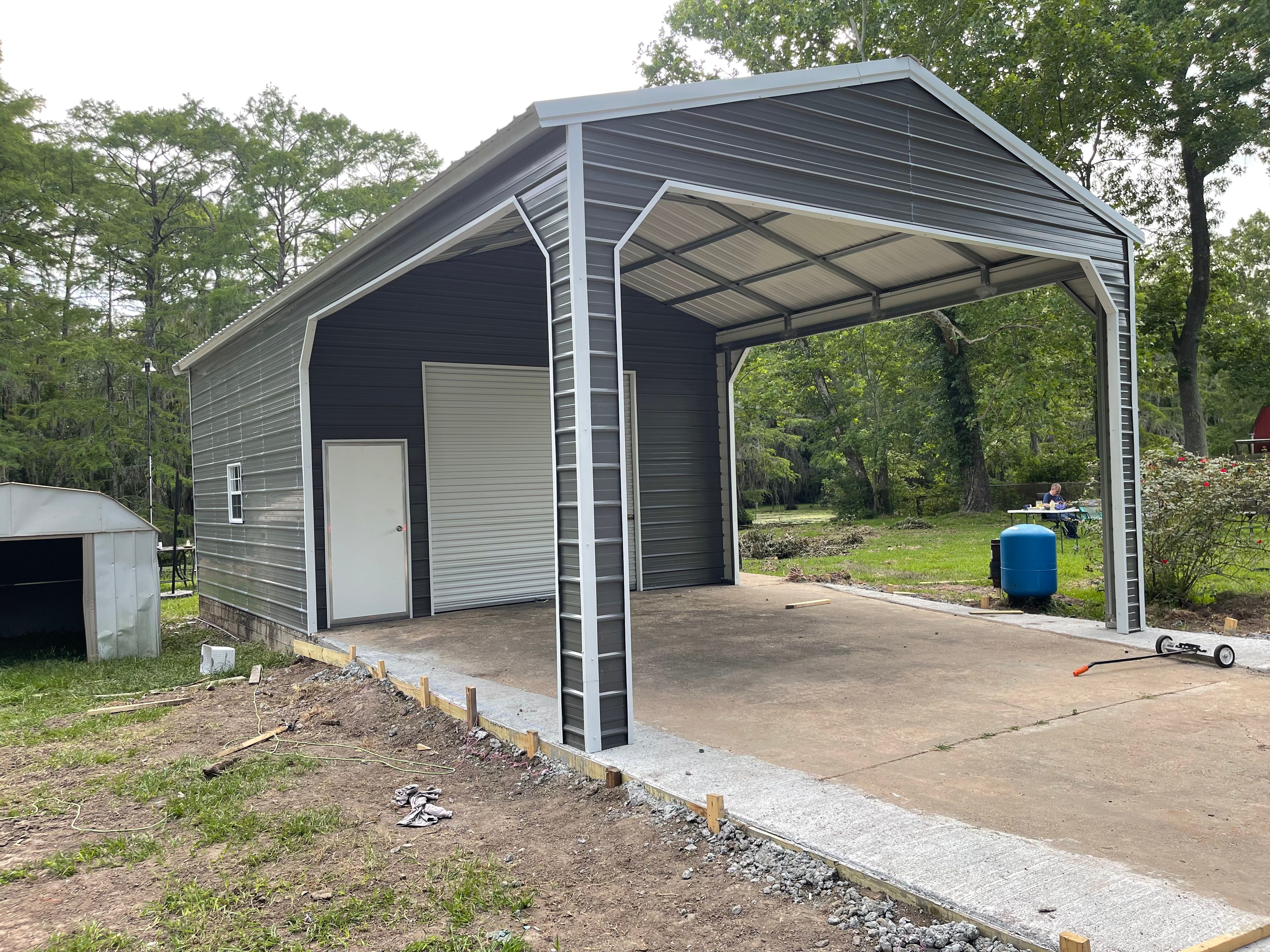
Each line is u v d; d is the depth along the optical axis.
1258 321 25.08
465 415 9.80
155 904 3.28
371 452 9.15
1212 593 8.98
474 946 2.82
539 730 4.84
